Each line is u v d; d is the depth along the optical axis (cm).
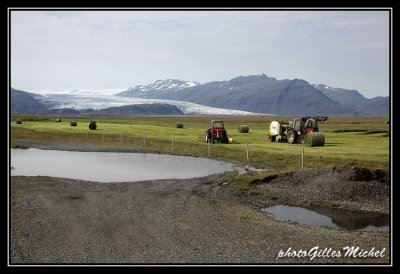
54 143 5306
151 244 1445
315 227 1677
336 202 2081
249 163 3297
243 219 1766
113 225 1686
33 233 1584
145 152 4309
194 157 3847
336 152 3441
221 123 4669
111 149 4597
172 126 8669
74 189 2433
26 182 2652
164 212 1891
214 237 1512
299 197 2180
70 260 1302
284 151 3625
